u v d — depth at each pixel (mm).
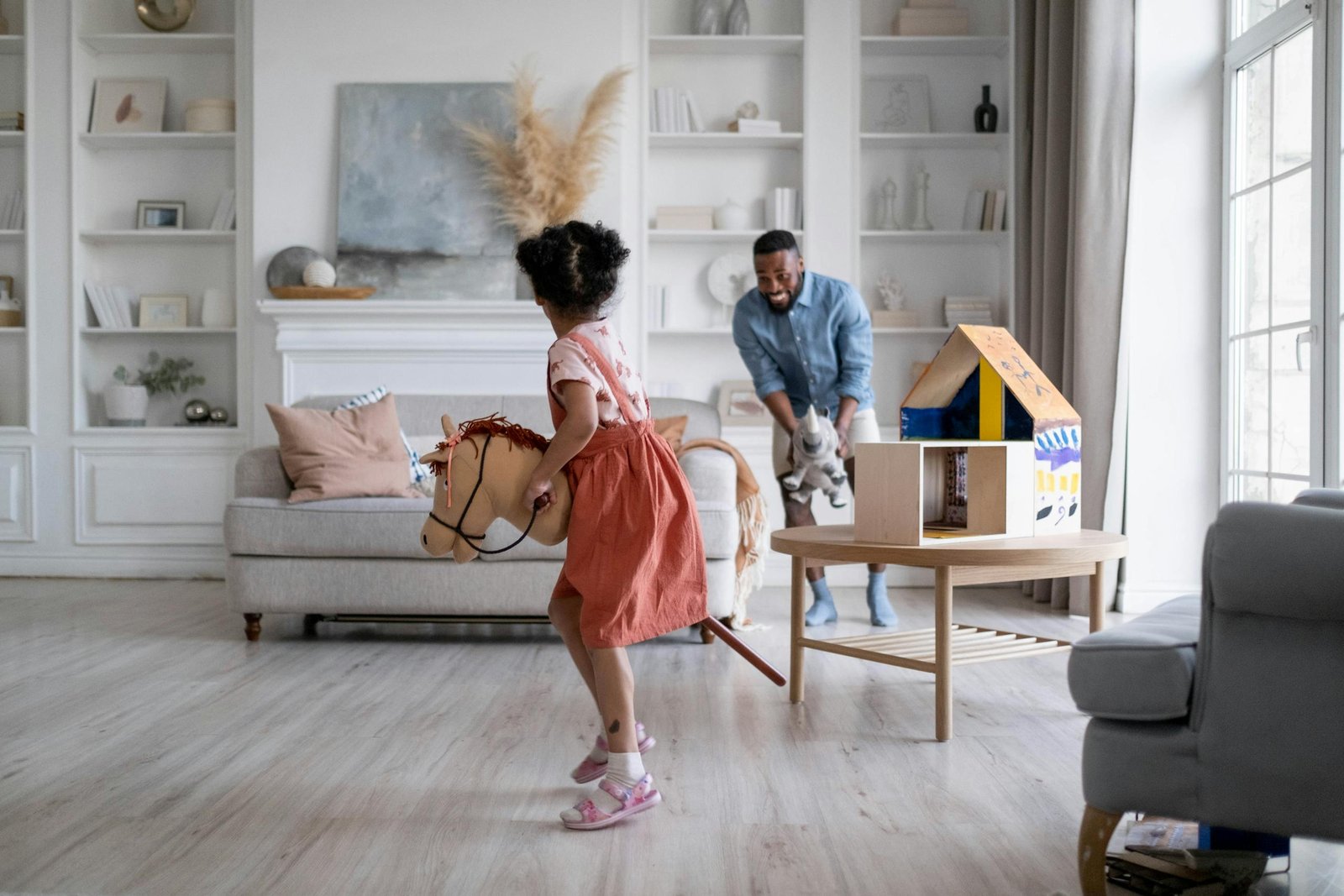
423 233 4980
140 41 5238
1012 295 4957
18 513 5180
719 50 5184
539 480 1905
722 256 5234
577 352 1931
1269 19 3600
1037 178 4543
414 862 1745
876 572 3904
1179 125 4020
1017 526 2600
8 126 5262
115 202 5422
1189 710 1533
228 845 1815
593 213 5000
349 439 3740
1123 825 1878
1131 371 4059
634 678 3082
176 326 5223
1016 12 4941
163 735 2482
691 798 2057
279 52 5016
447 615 3662
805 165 5055
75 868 1711
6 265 5457
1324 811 1446
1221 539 1475
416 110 5000
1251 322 3809
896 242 5250
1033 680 3043
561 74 5008
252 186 5051
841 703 2793
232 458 5125
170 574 5145
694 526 2035
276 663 3279
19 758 2299
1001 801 2031
